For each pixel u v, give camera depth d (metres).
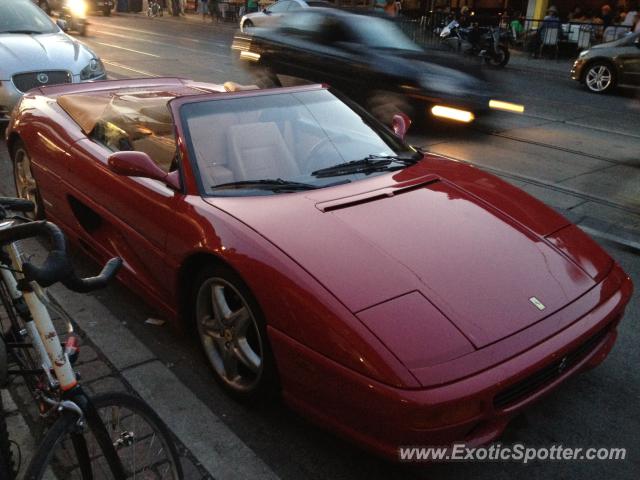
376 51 8.61
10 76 7.23
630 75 11.92
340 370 2.18
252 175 3.14
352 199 2.93
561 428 2.77
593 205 5.69
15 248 2.07
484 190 3.26
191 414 2.79
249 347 2.75
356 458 2.56
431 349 2.15
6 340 2.24
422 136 8.24
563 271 2.68
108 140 3.79
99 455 1.87
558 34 17.97
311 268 2.42
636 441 2.71
